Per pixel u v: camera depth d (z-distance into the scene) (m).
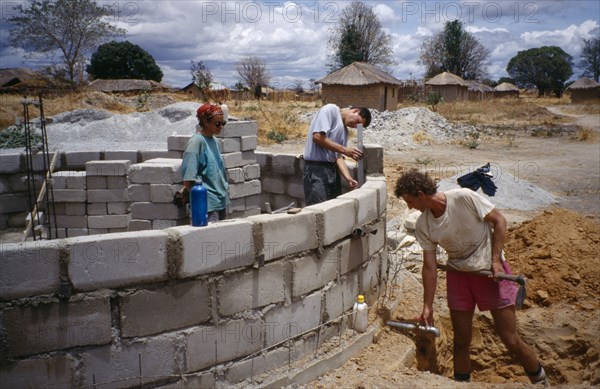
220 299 3.55
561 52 94.12
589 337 5.06
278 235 3.80
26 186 8.36
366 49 48.22
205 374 3.55
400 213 9.25
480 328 5.42
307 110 31.39
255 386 3.69
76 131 14.98
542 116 39.72
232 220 3.73
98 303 3.15
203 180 5.03
